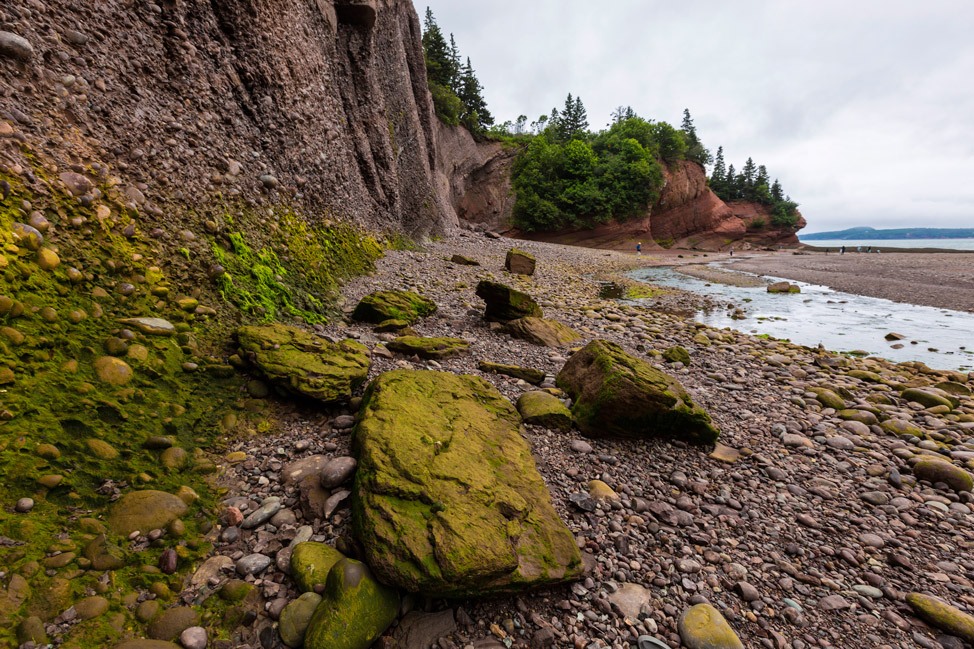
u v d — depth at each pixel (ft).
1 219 13.98
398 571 9.36
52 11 19.66
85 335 14.23
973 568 12.79
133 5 24.35
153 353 15.48
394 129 76.43
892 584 12.04
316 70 44.37
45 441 10.75
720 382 27.86
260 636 8.71
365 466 12.06
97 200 18.22
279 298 25.43
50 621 7.73
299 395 16.43
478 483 12.24
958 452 19.35
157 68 25.25
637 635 9.85
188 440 13.69
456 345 26.22
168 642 8.08
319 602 9.21
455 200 183.83
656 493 15.33
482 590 9.77
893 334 45.91
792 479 17.01
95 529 9.68
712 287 83.97
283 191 34.37
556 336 32.48
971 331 49.03
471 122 203.00
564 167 205.77
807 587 11.76
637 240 208.74
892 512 15.19
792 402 24.93
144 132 22.75
